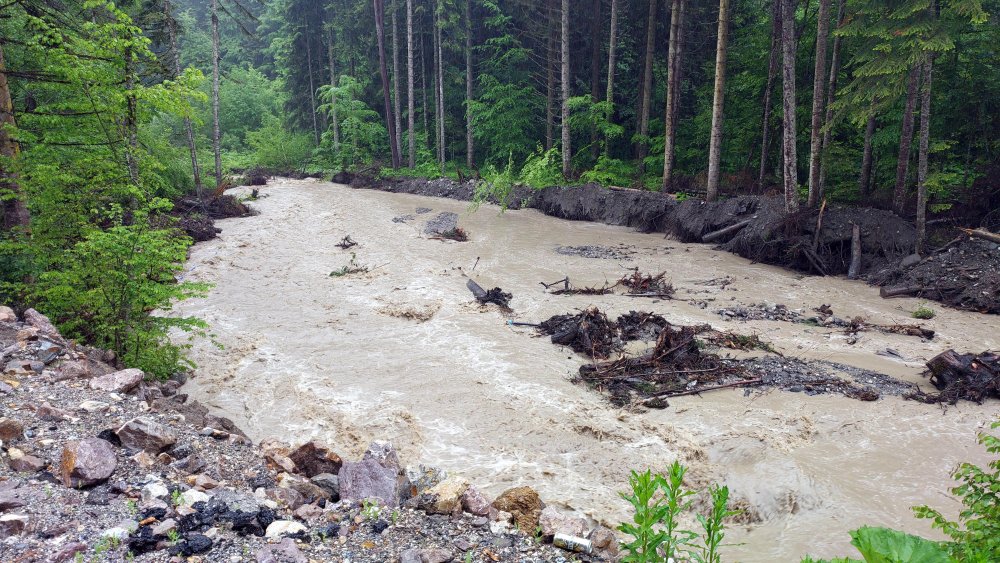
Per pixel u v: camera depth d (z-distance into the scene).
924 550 2.00
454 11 38.34
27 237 10.95
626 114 34.84
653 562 3.63
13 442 5.73
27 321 9.27
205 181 33.16
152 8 25.66
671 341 11.91
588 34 36.84
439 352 12.50
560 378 11.17
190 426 7.21
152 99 10.80
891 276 17.19
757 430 9.05
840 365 11.55
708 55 32.44
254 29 72.75
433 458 8.49
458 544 4.89
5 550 4.09
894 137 20.95
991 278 15.34
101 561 4.13
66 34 10.78
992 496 4.21
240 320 14.61
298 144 48.69
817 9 25.61
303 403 10.26
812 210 19.78
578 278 18.19
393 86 46.16
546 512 5.52
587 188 28.48
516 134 36.91
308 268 19.61
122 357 9.97
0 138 11.02
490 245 22.83
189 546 4.39
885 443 8.71
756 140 27.33
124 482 5.27
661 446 8.76
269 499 5.45
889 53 16.83
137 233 9.98
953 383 10.24
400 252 21.69
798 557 6.30
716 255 21.14
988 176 18.66
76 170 10.73
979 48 19.08
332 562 4.48
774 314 14.70
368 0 42.97
